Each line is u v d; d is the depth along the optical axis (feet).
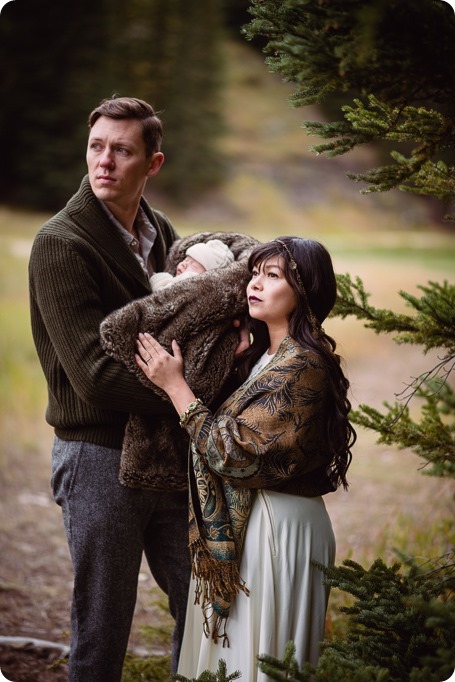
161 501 7.86
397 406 8.21
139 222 8.31
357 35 5.36
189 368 7.22
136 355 7.16
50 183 79.30
